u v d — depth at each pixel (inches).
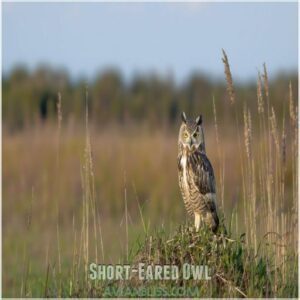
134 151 916.0
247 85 590.9
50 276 456.1
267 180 416.2
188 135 426.9
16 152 892.0
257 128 470.0
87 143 414.0
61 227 776.9
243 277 382.6
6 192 842.2
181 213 783.1
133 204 840.3
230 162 822.5
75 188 847.7
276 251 405.4
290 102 421.7
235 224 432.5
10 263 603.2
